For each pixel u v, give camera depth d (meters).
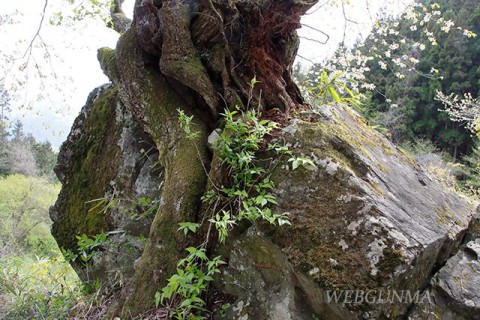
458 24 13.93
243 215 2.02
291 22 2.82
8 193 13.27
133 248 2.90
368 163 2.11
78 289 3.15
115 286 2.78
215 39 2.72
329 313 1.79
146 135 3.14
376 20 4.29
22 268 4.68
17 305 2.83
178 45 2.64
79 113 3.62
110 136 3.33
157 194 2.92
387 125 13.94
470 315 1.82
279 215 1.90
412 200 2.13
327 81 2.94
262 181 2.07
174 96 2.78
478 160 10.00
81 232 3.19
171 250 2.17
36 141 23.30
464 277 1.96
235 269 2.14
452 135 14.30
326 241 1.78
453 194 2.76
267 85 2.72
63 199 3.42
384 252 1.65
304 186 1.97
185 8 2.71
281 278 1.96
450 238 2.05
